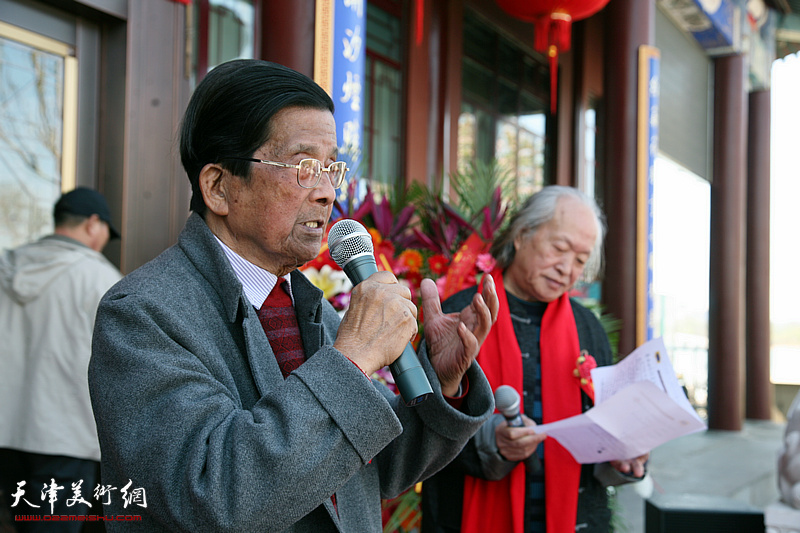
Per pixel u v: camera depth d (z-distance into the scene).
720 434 8.47
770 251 10.05
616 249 5.34
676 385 1.71
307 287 1.14
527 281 1.99
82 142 3.02
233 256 1.07
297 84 1.01
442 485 1.93
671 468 6.45
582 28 7.18
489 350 1.96
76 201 2.60
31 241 2.90
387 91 5.13
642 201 5.34
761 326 9.98
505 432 1.74
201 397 0.89
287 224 1.01
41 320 2.46
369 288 0.99
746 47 9.02
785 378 12.75
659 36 7.58
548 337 1.99
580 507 1.94
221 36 3.78
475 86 6.09
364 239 1.15
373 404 0.88
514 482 1.84
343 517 1.07
